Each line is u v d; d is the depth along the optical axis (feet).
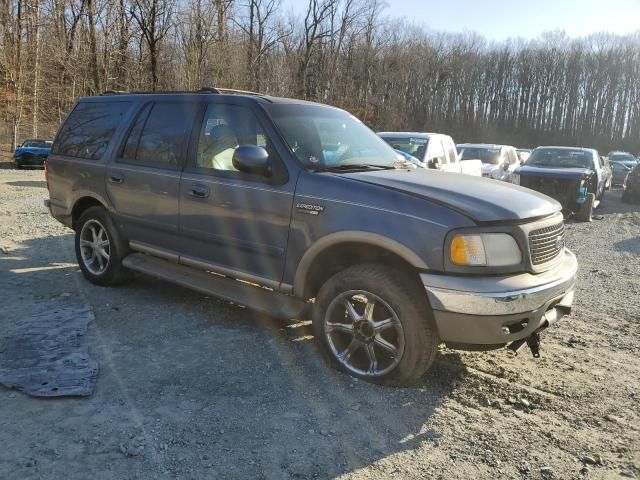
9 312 15.65
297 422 10.64
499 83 264.31
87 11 114.93
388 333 12.07
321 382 12.30
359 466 9.41
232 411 10.92
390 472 9.29
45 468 8.91
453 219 11.07
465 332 11.04
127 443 9.66
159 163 16.16
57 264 21.40
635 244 31.89
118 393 11.40
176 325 15.31
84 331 14.52
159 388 11.69
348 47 160.66
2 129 122.72
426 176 13.46
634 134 258.57
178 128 15.98
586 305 19.15
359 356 12.76
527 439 10.42
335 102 146.30
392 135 34.65
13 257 22.21
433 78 226.79
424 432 10.53
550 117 264.72
